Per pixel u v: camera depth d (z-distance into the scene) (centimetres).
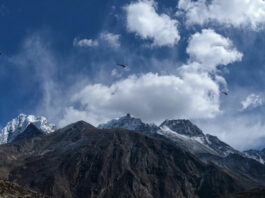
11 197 19700
